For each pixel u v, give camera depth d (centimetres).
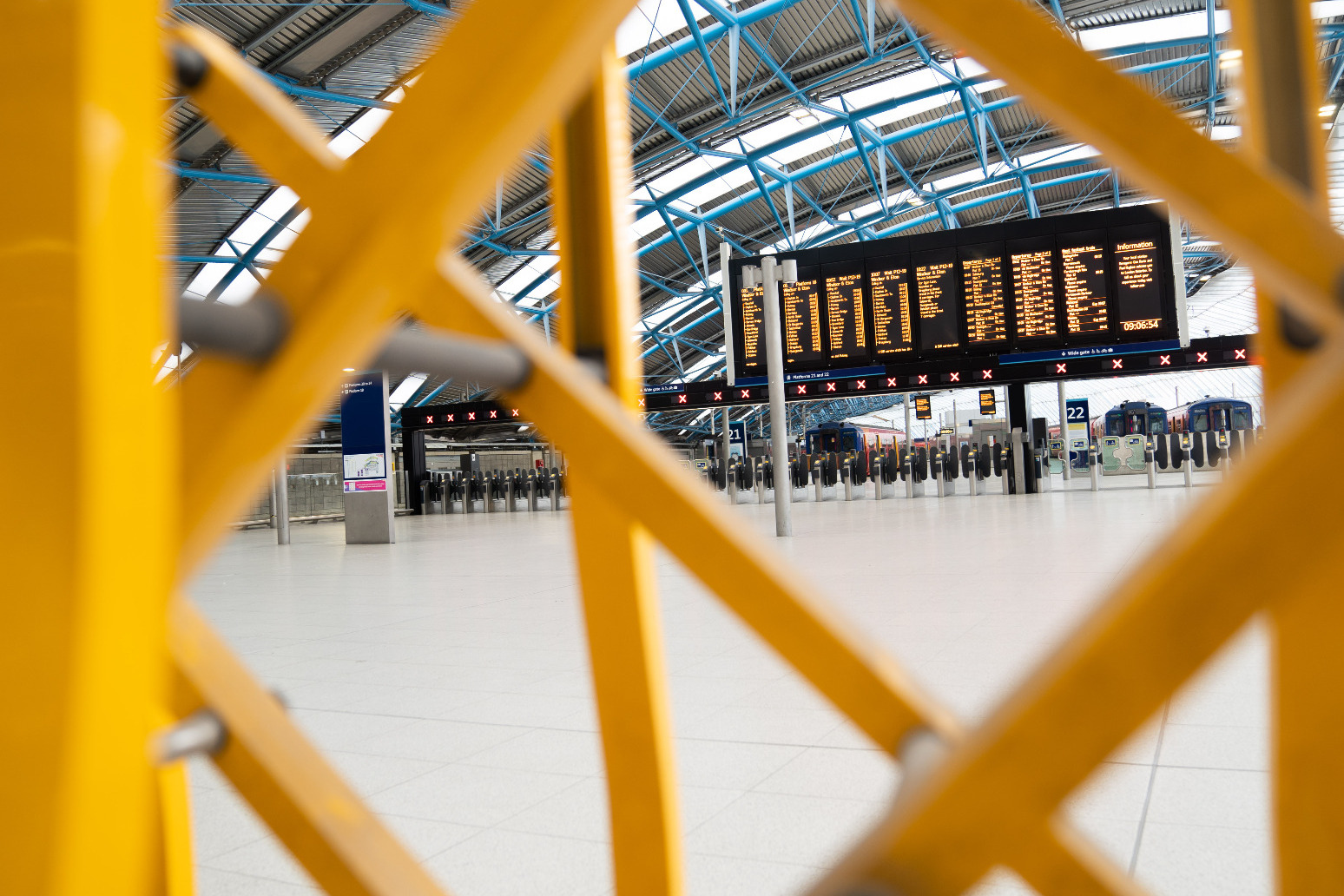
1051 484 2461
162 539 41
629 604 109
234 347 50
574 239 118
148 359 41
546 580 838
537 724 349
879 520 1444
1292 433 44
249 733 80
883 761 286
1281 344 94
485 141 51
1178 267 1630
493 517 2344
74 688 37
